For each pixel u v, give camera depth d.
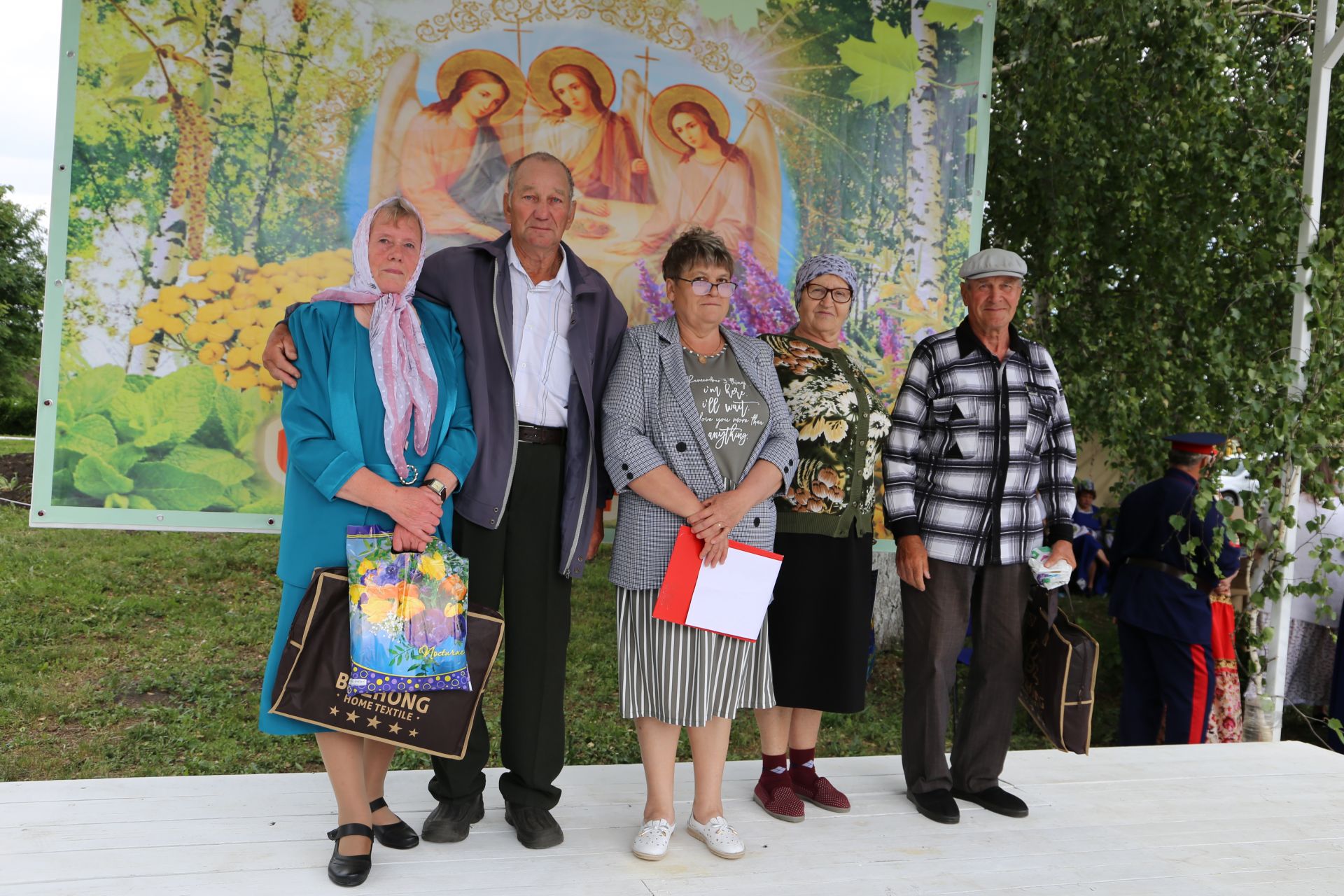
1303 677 5.01
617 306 2.68
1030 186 5.55
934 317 3.75
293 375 2.29
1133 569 4.44
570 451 2.52
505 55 3.32
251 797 2.79
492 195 3.32
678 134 3.47
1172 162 5.14
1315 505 4.59
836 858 2.58
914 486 3.01
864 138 3.66
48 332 3.01
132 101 3.05
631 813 2.83
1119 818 3.01
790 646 2.72
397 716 2.19
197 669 5.92
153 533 8.95
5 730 4.98
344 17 3.20
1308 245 4.31
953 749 3.15
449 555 2.26
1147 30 5.04
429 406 2.32
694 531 2.42
